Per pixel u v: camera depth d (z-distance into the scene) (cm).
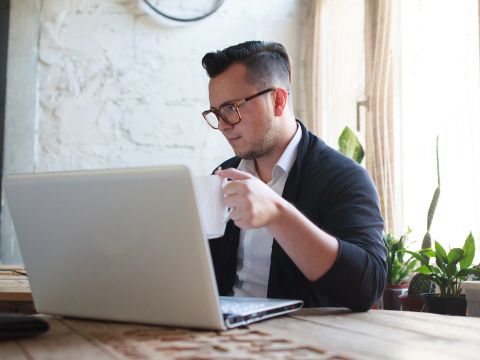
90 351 70
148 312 86
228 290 145
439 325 90
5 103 302
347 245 106
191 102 316
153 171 79
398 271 206
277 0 326
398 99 240
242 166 157
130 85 312
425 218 221
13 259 296
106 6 314
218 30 321
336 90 290
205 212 94
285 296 136
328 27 300
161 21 316
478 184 194
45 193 89
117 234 84
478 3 187
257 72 139
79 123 308
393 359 65
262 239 142
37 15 309
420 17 227
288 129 148
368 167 255
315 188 137
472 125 196
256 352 67
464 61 202
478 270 174
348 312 106
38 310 99
